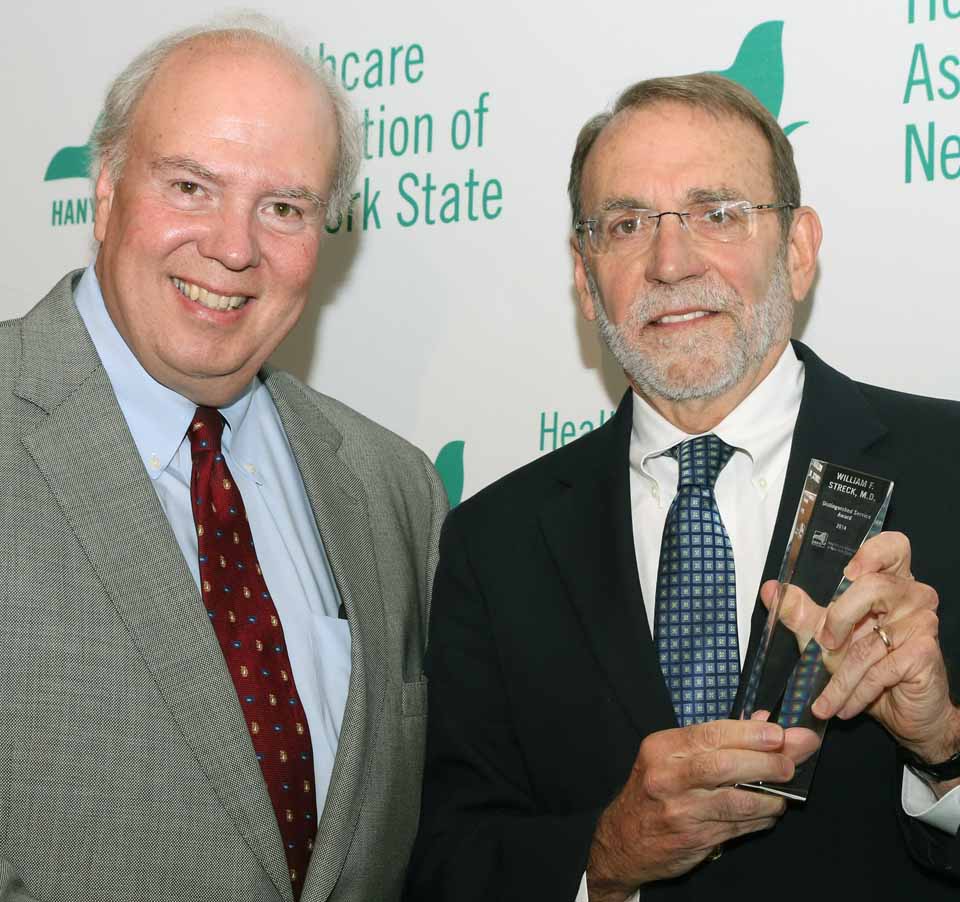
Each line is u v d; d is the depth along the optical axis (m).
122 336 1.86
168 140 1.77
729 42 2.25
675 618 1.74
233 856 1.64
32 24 2.89
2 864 1.53
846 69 2.16
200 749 1.65
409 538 2.13
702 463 1.82
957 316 2.08
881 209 2.13
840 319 2.15
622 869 1.63
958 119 2.09
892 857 1.60
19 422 1.72
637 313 1.82
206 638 1.68
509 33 2.45
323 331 2.60
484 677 1.92
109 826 1.59
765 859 1.63
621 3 2.34
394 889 1.93
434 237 2.51
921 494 1.71
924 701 1.49
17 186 2.88
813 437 1.78
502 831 1.79
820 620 1.51
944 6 2.11
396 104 2.55
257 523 1.93
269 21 2.03
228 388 1.89
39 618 1.62
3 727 1.58
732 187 1.80
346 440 2.14
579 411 2.38
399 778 1.94
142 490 1.72
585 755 1.76
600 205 1.87
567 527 1.90
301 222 1.87
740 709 1.59
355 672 1.86
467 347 2.47
